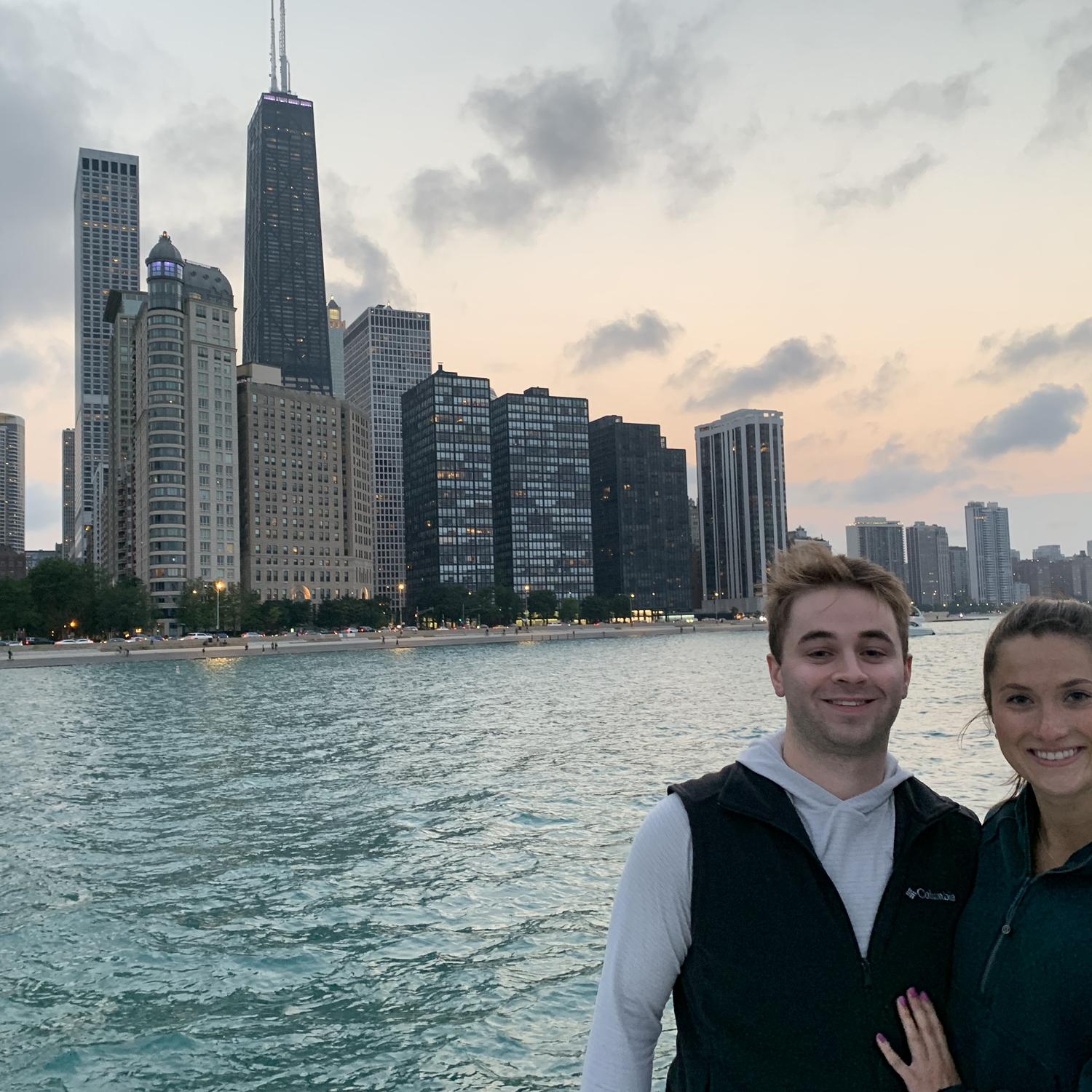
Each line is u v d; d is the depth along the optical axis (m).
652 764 25.06
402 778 23.84
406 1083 8.16
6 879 14.87
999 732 2.56
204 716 43.09
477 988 10.04
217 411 189.12
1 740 35.19
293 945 11.47
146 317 183.38
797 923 2.44
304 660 111.12
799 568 2.70
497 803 19.92
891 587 2.66
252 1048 8.86
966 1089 2.40
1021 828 2.53
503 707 44.03
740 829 2.55
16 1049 8.92
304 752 29.48
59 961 11.09
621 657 107.25
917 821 2.60
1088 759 2.35
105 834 18.06
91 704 51.81
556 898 12.98
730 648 131.12
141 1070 8.49
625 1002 2.57
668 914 2.57
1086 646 2.40
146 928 12.24
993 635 2.66
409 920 12.27
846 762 2.60
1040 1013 2.28
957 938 2.56
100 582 150.88
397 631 167.38
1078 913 2.31
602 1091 2.48
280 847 16.55
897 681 2.59
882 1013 2.41
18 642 130.75
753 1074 2.41
